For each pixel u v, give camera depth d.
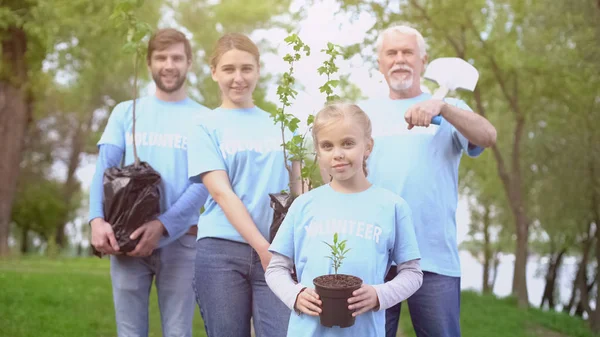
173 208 3.90
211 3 24.19
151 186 3.84
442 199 3.41
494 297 16.67
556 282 26.95
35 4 15.48
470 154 3.52
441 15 13.67
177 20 24.00
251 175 3.39
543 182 16.48
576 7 12.95
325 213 2.71
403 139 3.46
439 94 3.57
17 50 17.52
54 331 6.66
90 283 10.73
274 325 3.25
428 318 3.37
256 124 3.48
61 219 36.50
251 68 3.48
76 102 32.56
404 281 2.62
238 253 3.30
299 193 3.38
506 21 15.15
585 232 17.89
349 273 2.62
